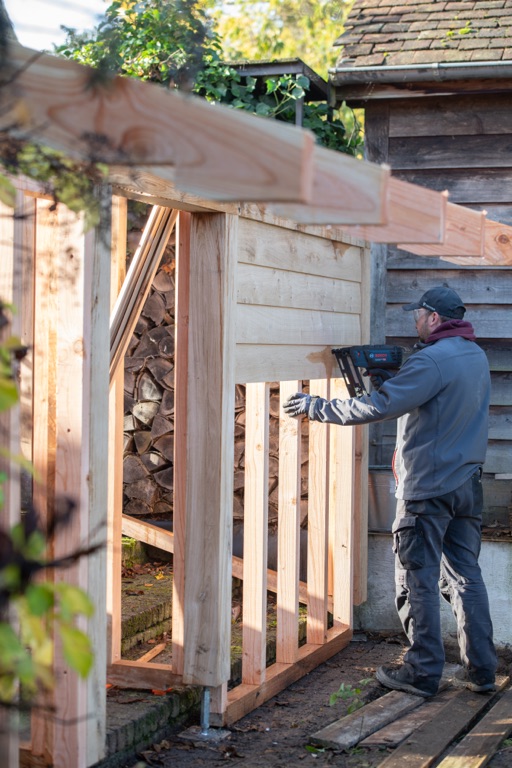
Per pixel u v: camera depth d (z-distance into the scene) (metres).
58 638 3.87
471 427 6.07
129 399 8.20
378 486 7.71
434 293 6.21
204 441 5.01
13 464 3.40
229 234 5.03
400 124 7.79
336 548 7.11
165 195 4.46
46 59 2.49
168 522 8.12
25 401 4.09
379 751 5.01
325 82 8.91
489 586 7.35
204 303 5.01
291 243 5.93
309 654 6.42
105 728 4.17
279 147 2.30
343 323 6.94
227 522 5.07
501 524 7.70
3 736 2.77
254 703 5.57
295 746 5.03
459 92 7.45
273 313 5.71
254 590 5.62
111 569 5.21
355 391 6.64
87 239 3.91
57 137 2.51
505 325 7.67
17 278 3.57
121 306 5.27
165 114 2.44
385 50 7.58
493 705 6.00
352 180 2.58
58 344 3.95
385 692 6.11
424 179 7.78
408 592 6.02
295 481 6.11
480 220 4.38
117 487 5.25
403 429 6.09
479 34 7.57
